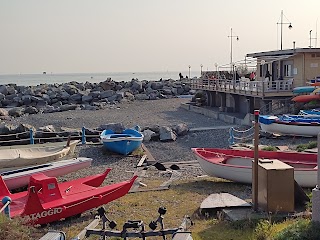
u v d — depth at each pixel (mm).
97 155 24359
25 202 13000
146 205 13961
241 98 39125
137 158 23641
